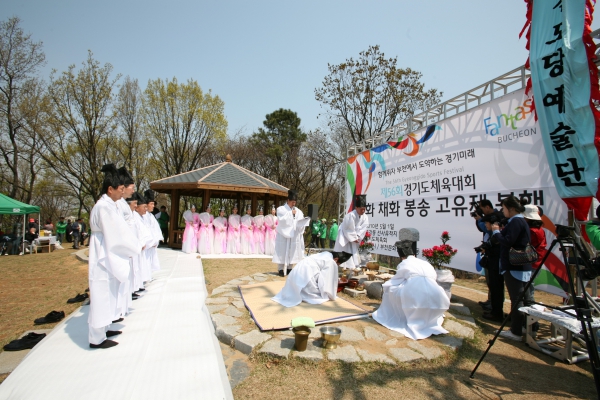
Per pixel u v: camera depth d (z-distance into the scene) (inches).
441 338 156.1
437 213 287.1
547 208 199.0
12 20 756.0
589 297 143.2
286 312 184.1
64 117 789.2
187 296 225.9
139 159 938.1
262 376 121.9
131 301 194.4
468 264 255.9
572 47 172.7
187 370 122.2
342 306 199.0
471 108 255.0
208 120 903.7
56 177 983.0
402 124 348.2
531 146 209.3
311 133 1016.9
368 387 116.7
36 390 105.7
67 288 280.7
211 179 499.8
